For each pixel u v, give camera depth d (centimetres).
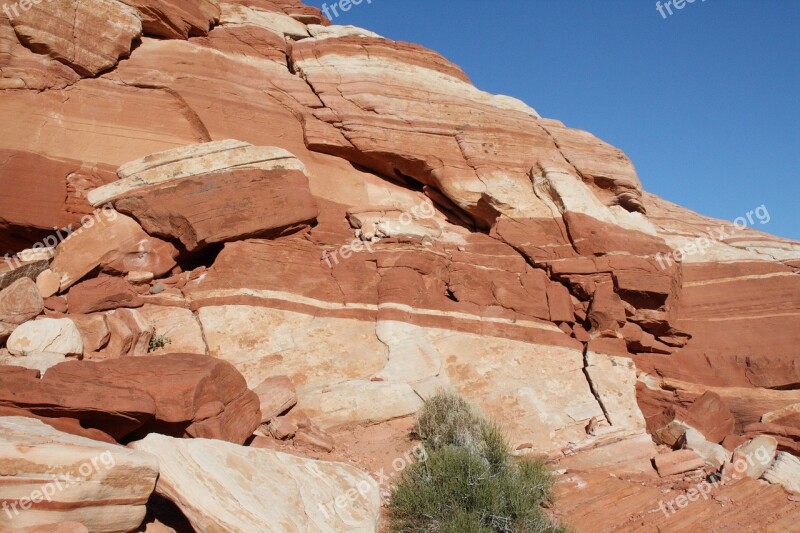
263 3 1762
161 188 1257
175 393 820
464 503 873
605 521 918
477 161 1573
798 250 1780
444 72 1700
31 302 1046
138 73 1404
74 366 806
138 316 1123
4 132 1216
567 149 1644
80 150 1293
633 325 1500
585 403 1268
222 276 1238
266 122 1486
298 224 1360
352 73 1596
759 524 945
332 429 1084
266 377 1143
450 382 1230
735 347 1568
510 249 1491
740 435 1430
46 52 1296
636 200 1653
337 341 1228
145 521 666
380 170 1606
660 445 1269
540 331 1366
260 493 685
